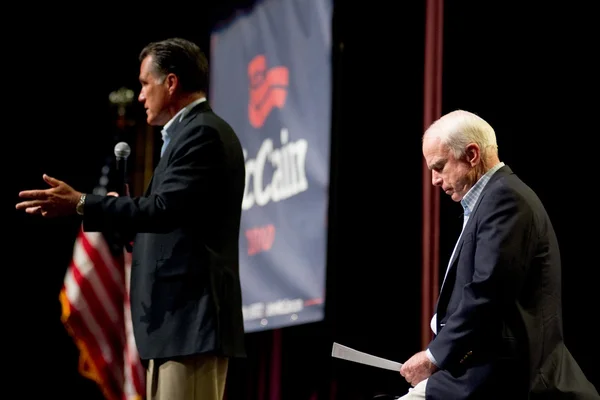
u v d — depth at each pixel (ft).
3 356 33.27
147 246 15.61
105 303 22.86
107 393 22.90
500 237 14.76
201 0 31.42
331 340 24.43
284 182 25.22
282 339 26.86
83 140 34.09
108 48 33.78
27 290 33.55
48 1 33.32
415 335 22.82
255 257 25.86
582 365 19.16
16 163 33.65
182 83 16.49
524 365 14.65
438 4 22.13
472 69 21.44
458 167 15.78
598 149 19.36
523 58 20.66
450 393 14.79
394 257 23.38
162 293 15.26
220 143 15.71
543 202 19.89
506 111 20.71
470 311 14.64
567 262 19.52
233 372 28.81
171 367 15.20
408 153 23.38
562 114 19.92
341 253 24.14
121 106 31.27
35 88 33.78
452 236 22.11
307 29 25.17
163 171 15.71
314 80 24.68
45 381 33.35
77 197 15.07
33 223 33.71
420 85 23.24
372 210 23.91
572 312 19.40
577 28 19.92
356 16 24.68
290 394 26.40
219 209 15.58
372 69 24.29
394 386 23.04
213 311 15.15
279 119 25.73
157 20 32.81
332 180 24.12
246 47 27.55
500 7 21.17
